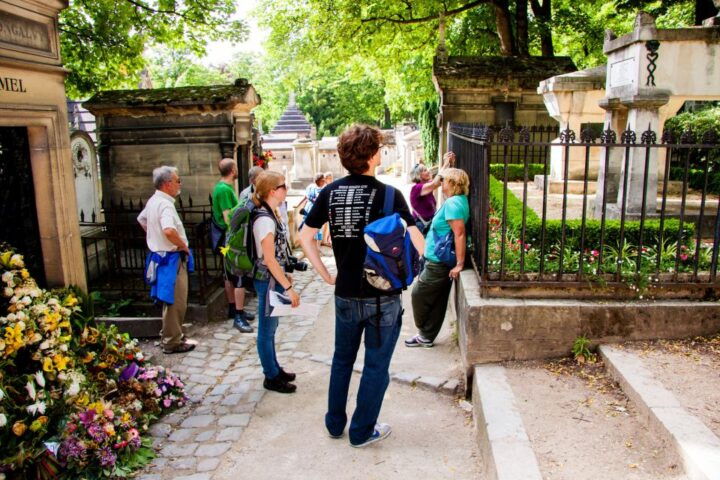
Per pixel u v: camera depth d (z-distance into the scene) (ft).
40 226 13.91
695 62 18.49
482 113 43.04
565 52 69.36
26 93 12.82
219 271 26.84
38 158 13.60
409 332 20.27
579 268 13.99
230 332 21.03
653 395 10.96
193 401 15.42
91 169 28.04
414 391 15.30
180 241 18.10
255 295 25.62
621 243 13.94
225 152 27.66
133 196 28.71
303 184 76.02
